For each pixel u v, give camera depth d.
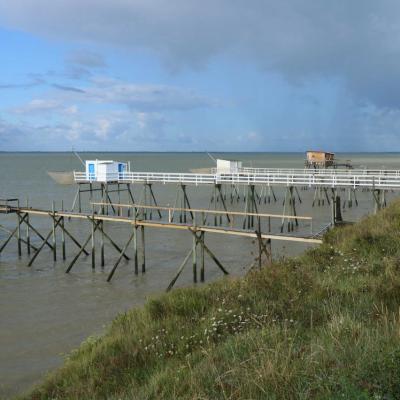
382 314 7.09
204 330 7.97
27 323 15.59
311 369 5.20
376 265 10.48
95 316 16.23
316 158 67.94
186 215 41.97
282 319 7.99
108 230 33.75
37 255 26.42
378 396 4.24
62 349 13.23
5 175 90.62
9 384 11.06
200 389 5.41
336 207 19.45
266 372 5.25
